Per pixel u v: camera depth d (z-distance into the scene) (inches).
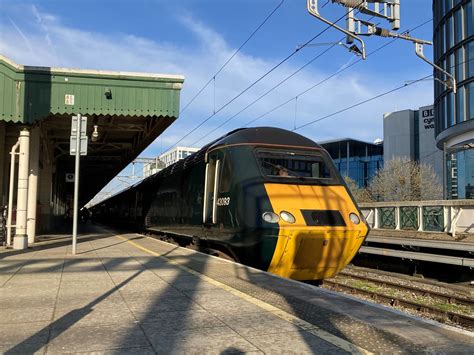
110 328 203.0
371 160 3297.2
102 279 325.1
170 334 194.7
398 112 2994.6
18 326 205.0
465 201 645.3
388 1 558.9
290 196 401.1
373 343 184.4
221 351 173.9
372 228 821.2
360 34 573.3
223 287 297.4
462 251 551.5
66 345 179.0
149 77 584.7
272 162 425.7
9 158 733.3
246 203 404.8
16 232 531.5
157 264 402.9
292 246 380.5
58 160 1266.0
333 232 390.9
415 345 182.1
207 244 534.3
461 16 1489.9
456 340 189.3
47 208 908.0
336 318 220.8
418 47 644.7
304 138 467.8
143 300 259.0
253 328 204.1
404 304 402.6
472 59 1450.5
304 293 279.1
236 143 442.6
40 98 539.2
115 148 1024.2
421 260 585.6
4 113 522.9
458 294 474.9
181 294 275.4
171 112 590.6
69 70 552.4
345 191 433.7
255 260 401.7
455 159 1545.3
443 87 1587.1
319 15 509.4
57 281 315.9
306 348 177.5
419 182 1983.3
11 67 529.0
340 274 574.2
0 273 349.1
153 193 812.6
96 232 973.2
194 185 538.9
